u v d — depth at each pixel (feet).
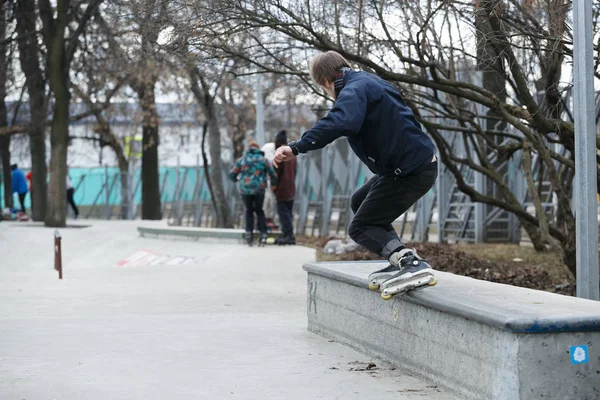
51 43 89.56
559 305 17.49
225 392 18.66
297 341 25.91
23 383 19.52
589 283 22.48
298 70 42.63
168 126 155.53
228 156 206.39
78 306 35.81
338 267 26.63
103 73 96.78
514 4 33.04
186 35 36.60
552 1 31.35
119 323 30.12
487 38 32.22
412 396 18.22
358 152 20.63
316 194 96.32
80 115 106.83
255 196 66.33
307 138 19.25
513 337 15.89
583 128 22.50
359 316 23.93
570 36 31.68
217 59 40.37
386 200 20.77
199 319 31.48
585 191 22.54
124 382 19.71
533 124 36.27
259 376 20.45
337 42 36.96
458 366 18.13
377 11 34.91
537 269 48.98
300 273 49.29
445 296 18.81
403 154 19.93
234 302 37.37
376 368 21.48
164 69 95.30
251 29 37.83
